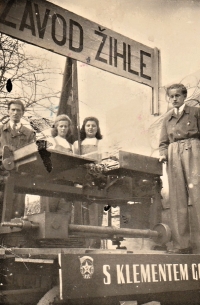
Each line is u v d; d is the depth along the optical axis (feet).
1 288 8.78
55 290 8.30
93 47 15.42
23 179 10.47
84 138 15.26
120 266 8.70
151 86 17.04
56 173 11.20
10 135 12.82
